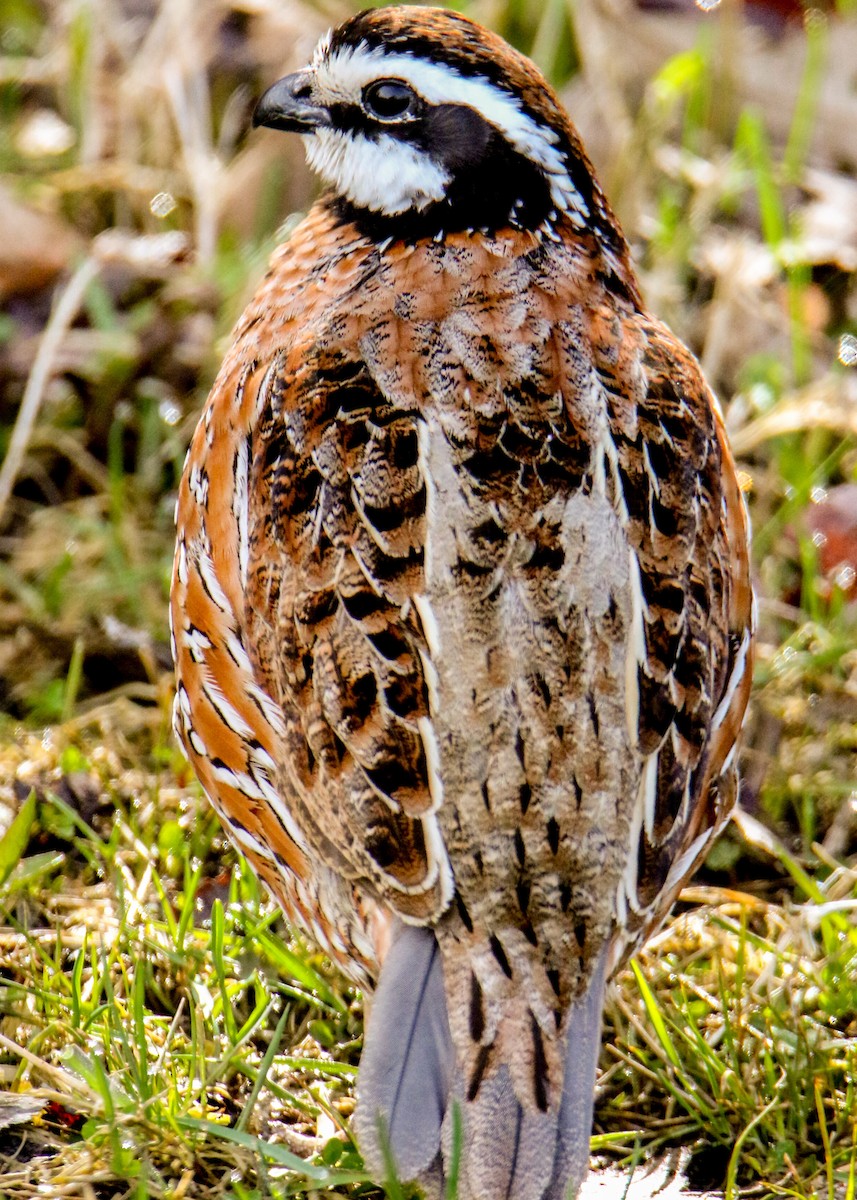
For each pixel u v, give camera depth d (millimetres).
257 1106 9039
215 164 16125
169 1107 8578
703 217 15367
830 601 12945
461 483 8109
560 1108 7309
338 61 9641
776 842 11055
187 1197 8375
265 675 8461
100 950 9703
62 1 17734
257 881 10188
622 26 17000
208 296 14727
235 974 9766
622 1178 8828
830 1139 8875
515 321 8797
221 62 16781
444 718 7633
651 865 7762
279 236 15188
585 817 7590
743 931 9797
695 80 16281
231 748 8945
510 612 7805
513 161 9289
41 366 13578
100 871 10547
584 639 7809
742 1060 9414
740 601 9250
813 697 12227
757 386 14141
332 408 8492
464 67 9312
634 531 8148
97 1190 8383
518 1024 7418
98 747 11586
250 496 8672
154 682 12211
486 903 7512
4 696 12242
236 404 9125
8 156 16266
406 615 7828
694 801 8195
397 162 9398
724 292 14625
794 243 14992
